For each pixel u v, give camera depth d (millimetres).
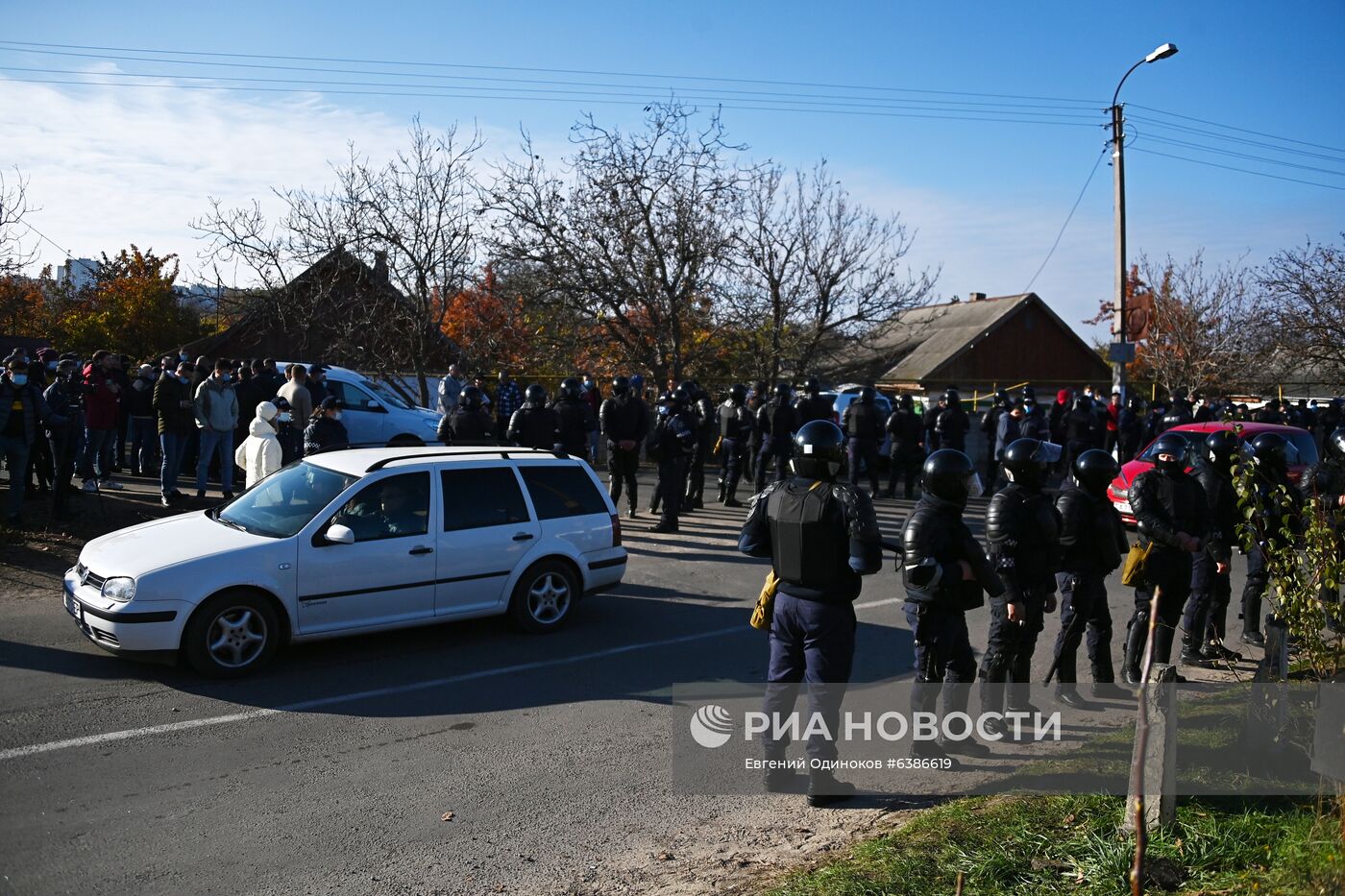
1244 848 3945
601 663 7320
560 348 22156
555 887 4031
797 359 24797
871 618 8961
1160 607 6684
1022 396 17297
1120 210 21109
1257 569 8016
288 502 7438
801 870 4035
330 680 6758
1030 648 5984
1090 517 6320
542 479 8266
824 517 4656
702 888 3982
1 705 6047
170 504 12203
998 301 44562
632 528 13164
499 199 21000
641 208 21734
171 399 12164
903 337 44656
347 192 19500
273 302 19875
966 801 4660
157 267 32688
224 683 6609
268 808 4750
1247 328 31422
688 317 23297
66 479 10883
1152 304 20828
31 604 8383
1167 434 6785
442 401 16406
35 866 4109
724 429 15328
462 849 4367
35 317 28094
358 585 7156
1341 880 3402
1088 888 3693
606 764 5391
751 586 10094
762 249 23844
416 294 19844
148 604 6367
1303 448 12594
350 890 3986
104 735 5633
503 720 6066
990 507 5781
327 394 14172
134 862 4172
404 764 5336
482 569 7758
